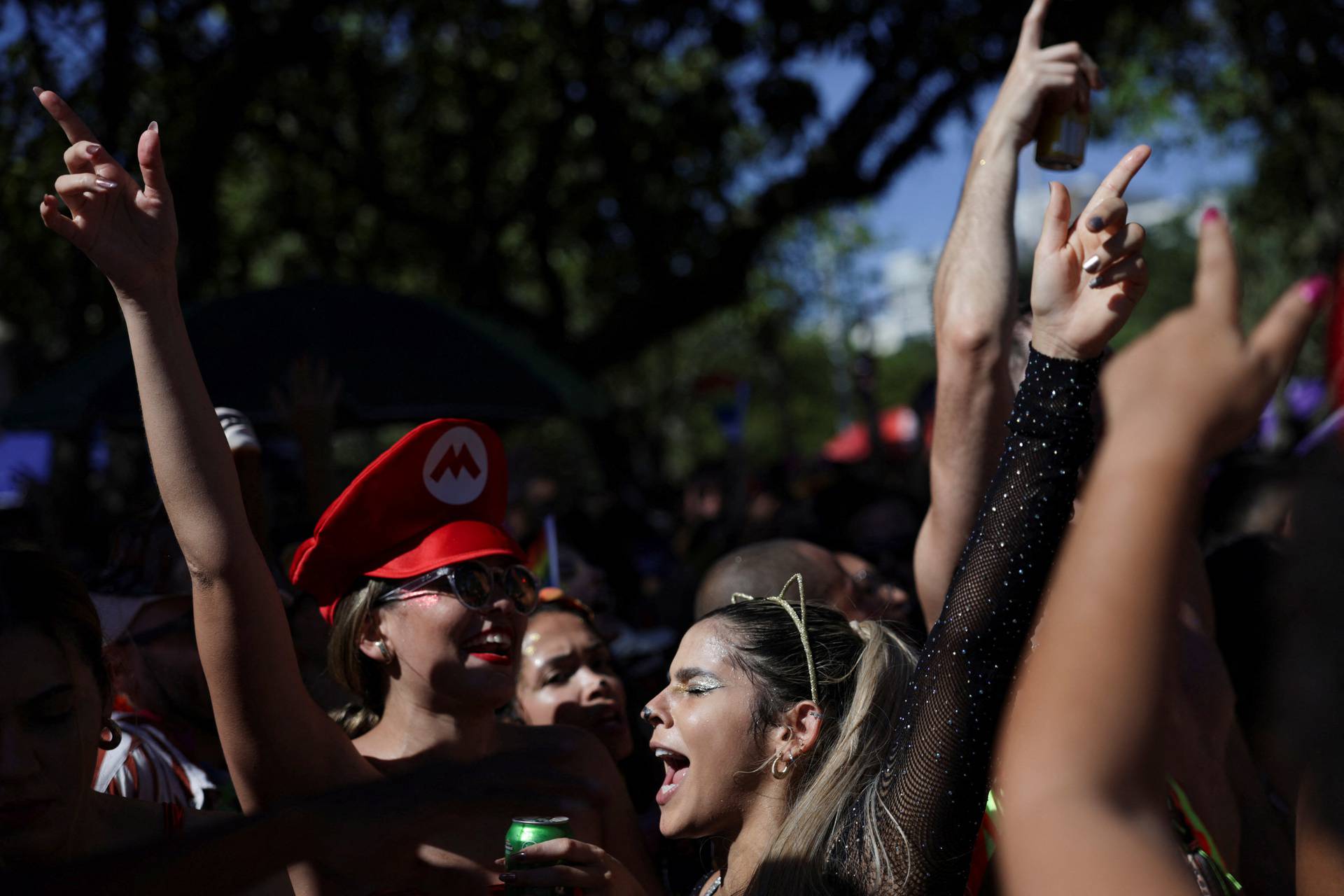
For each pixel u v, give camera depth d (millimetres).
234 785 1803
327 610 2203
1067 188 1497
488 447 2225
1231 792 2023
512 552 2170
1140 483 843
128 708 2279
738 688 1904
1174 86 12945
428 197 11016
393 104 11031
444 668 2072
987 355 1973
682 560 7258
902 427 17531
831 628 1966
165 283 1702
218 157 7680
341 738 1888
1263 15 9414
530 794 1265
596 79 9914
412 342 4613
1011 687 1444
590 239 10648
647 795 3037
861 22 8727
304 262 11602
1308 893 1025
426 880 1876
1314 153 10234
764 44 9344
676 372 28703
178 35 7734
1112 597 851
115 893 1153
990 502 1496
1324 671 922
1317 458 941
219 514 1716
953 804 1507
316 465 2941
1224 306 847
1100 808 839
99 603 2275
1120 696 848
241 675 1735
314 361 4266
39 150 6266
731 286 9438
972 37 8492
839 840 1685
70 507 6160
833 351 33219
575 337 10125
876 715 1841
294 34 7762
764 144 11289
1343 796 988
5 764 1426
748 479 10773
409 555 2123
